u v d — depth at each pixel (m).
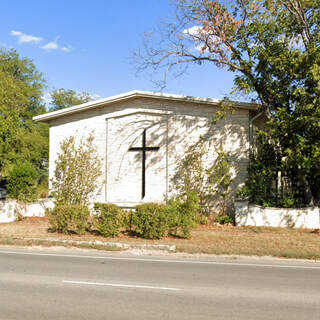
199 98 16.94
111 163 18.23
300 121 13.48
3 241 11.98
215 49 15.58
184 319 4.98
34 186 19.16
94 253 10.62
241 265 9.09
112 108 18.34
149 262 9.30
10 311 5.27
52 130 19.20
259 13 15.39
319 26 15.19
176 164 17.36
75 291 6.36
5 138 17.05
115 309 5.38
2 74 33.91
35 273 7.79
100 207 13.03
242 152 16.75
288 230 14.49
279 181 16.72
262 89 15.96
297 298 6.11
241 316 5.15
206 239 12.64
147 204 12.82
